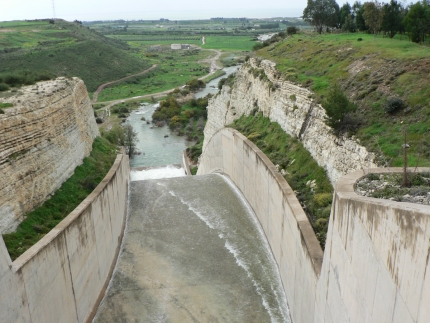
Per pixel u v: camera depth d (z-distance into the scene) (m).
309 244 18.73
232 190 38.66
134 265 26.73
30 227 19.73
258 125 40.69
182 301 23.27
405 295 9.52
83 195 24.92
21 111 21.53
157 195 38.06
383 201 11.37
